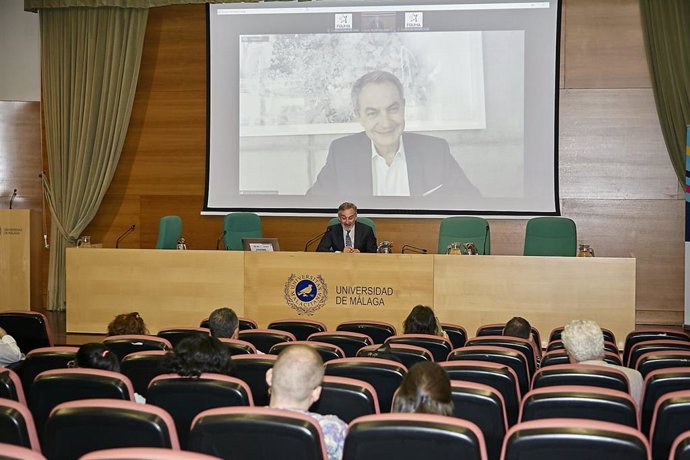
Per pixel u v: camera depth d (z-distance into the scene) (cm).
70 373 277
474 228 807
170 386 272
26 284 819
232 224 862
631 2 905
